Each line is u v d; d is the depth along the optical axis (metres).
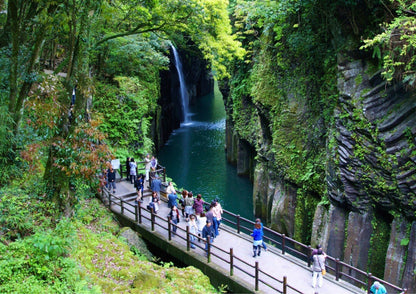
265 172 20.38
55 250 8.22
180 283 9.73
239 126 25.33
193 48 34.78
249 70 23.44
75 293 7.58
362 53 12.83
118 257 10.61
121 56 21.47
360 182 12.54
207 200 22.09
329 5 13.83
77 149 10.54
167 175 26.28
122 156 19.33
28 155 10.55
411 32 10.41
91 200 15.19
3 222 9.07
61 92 11.02
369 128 12.04
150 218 14.49
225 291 10.59
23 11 11.19
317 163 15.54
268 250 12.52
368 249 12.64
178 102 41.28
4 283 7.10
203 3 13.37
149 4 13.25
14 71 11.06
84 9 10.62
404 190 11.10
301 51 16.78
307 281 10.73
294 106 17.23
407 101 11.28
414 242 10.96
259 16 18.62
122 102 20.73
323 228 14.59
